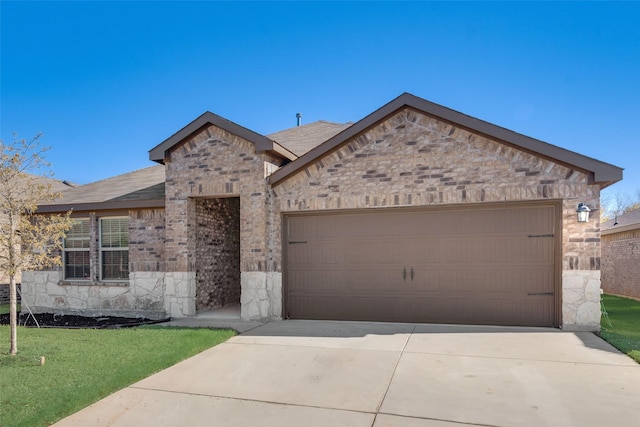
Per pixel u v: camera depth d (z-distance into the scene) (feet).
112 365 20.70
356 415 15.06
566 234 27.96
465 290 30.17
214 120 34.04
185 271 35.35
